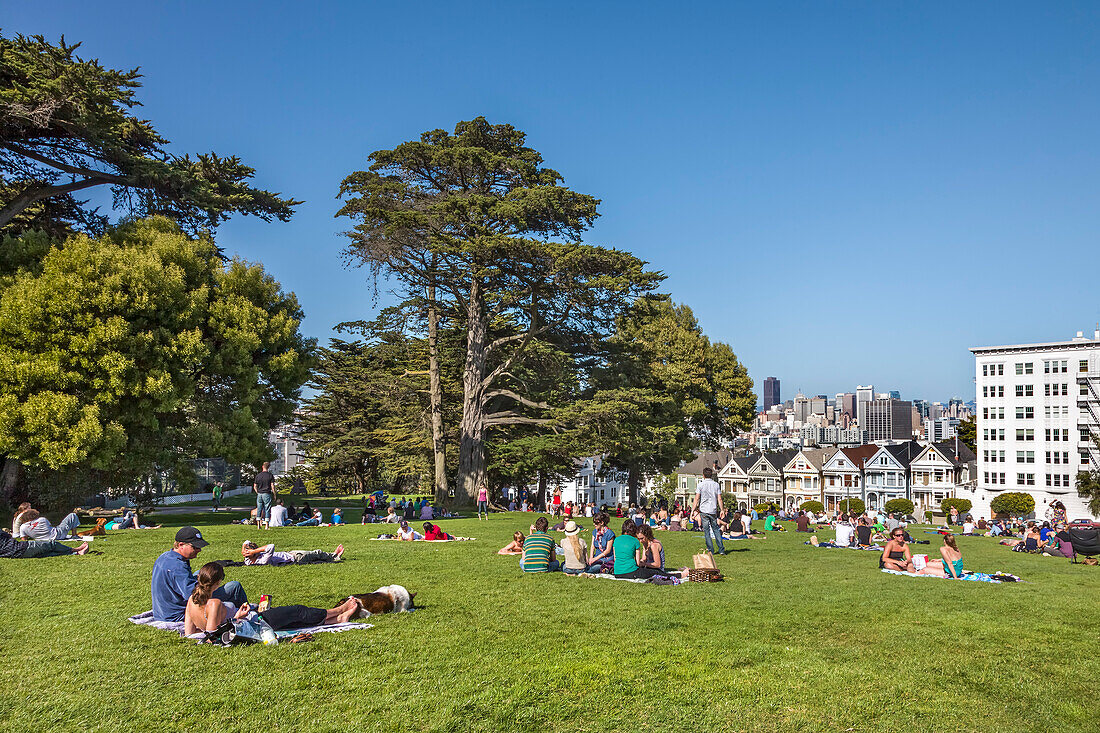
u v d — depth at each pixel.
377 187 37.84
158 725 6.07
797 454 109.69
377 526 24.69
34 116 25.45
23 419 23.67
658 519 27.33
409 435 52.19
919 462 99.25
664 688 7.11
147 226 29.67
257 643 8.39
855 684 7.29
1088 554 19.86
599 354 49.53
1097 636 9.27
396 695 6.79
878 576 14.56
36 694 6.71
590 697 6.84
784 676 7.51
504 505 48.28
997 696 7.01
